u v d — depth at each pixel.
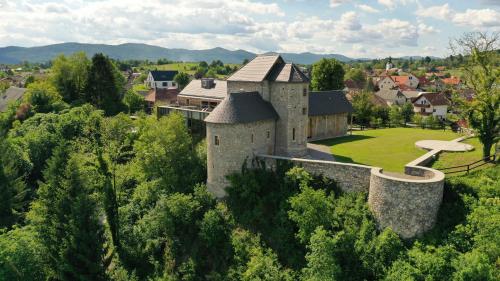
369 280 31.14
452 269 27.77
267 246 37.41
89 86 90.12
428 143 51.72
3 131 57.03
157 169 51.09
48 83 90.62
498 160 38.31
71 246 38.16
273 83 47.47
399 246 31.72
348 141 58.81
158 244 41.75
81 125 66.44
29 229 42.56
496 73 39.41
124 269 40.50
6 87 126.12
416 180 32.56
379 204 34.12
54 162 43.97
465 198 33.16
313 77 94.19
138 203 49.78
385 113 81.12
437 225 32.75
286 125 47.09
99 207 45.50
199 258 38.66
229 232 39.88
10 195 49.16
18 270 35.94
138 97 97.62
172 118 52.91
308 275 32.25
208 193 43.62
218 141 43.69
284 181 41.12
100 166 50.59
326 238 31.14
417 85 160.00
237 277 35.19
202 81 71.06
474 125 39.94
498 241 27.92
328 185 39.41
